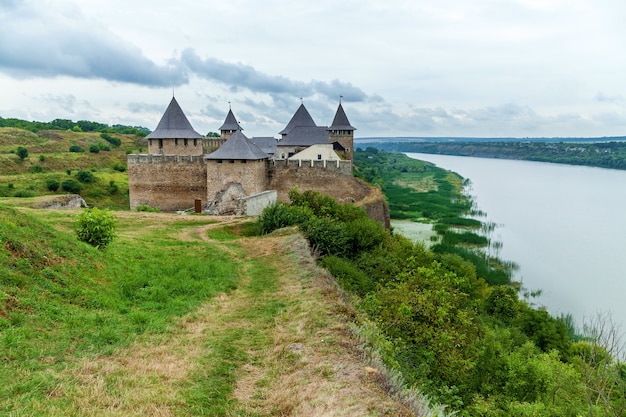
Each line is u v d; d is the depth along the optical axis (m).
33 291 9.38
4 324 7.79
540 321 24.44
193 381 7.29
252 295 12.93
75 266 11.62
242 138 40.41
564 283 36.47
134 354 8.12
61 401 6.07
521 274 38.47
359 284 17.70
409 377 8.86
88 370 7.16
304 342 8.97
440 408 7.30
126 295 11.60
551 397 13.12
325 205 29.52
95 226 14.70
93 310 9.86
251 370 7.97
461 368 12.10
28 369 6.72
